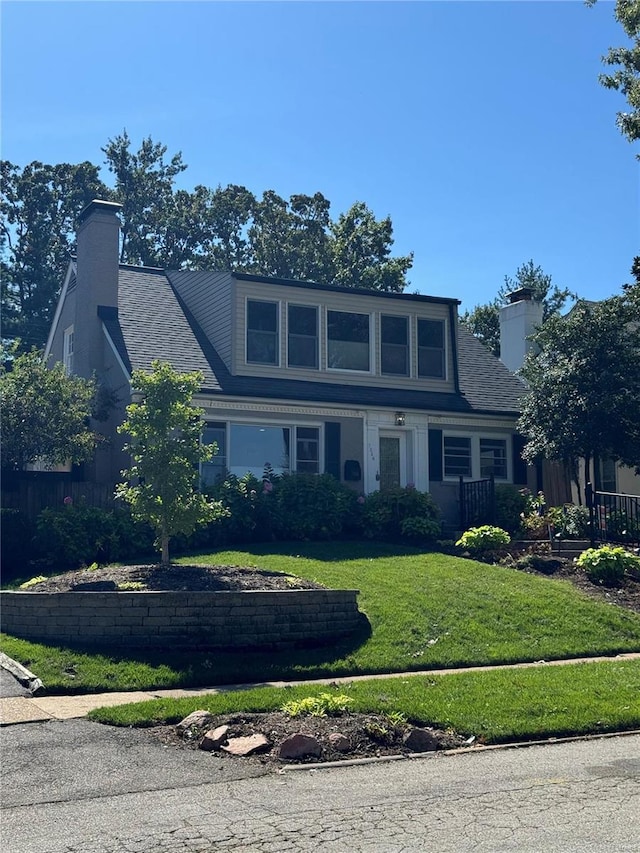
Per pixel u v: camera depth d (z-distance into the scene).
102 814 6.12
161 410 13.05
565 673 10.52
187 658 11.05
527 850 5.49
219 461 19.84
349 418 21.36
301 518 18.34
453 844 5.58
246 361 20.95
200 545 17.42
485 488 20.30
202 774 7.06
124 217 47.66
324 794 6.60
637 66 20.64
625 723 8.63
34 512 17.22
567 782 6.93
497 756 7.72
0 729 8.23
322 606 12.16
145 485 13.19
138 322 21.81
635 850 5.50
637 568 15.58
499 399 23.92
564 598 13.94
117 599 11.51
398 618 12.69
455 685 9.84
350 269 44.44
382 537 18.94
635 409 20.17
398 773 7.19
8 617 11.96
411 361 22.98
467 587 14.20
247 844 5.57
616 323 20.80
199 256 48.09
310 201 46.62
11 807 6.26
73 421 17.80
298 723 8.27
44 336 41.91
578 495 21.52
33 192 44.06
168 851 5.45
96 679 10.05
